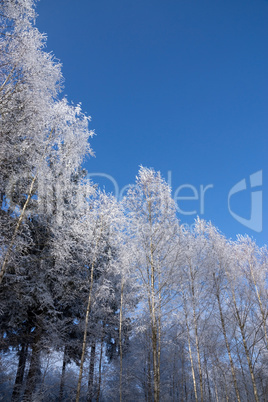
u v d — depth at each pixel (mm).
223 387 17641
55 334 13539
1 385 14078
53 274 12961
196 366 18641
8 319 13180
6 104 8227
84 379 14422
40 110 8914
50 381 14477
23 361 14164
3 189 9016
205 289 14031
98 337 15898
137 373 18266
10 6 8094
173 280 11203
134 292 13445
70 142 10469
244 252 15531
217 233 15648
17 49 8359
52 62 9164
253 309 14883
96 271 14953
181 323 13641
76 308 16172
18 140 8797
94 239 12469
